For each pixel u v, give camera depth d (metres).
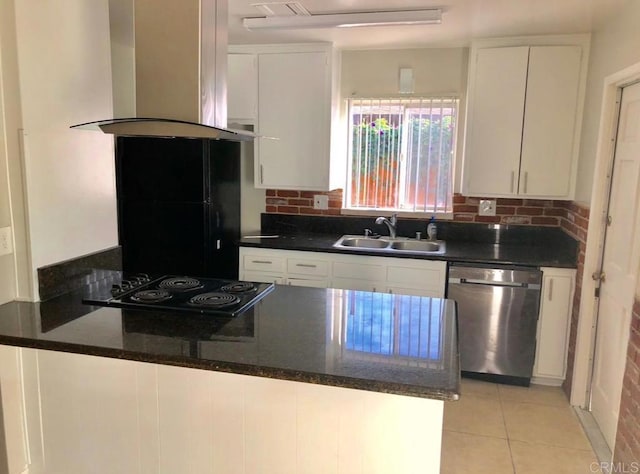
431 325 1.87
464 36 3.26
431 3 2.58
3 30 1.81
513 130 3.31
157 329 1.75
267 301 2.13
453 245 3.60
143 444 1.90
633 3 2.38
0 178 1.91
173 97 1.76
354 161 3.89
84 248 2.22
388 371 1.45
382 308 2.07
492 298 3.14
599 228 2.80
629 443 2.10
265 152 3.75
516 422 2.82
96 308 1.96
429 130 3.72
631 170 2.45
